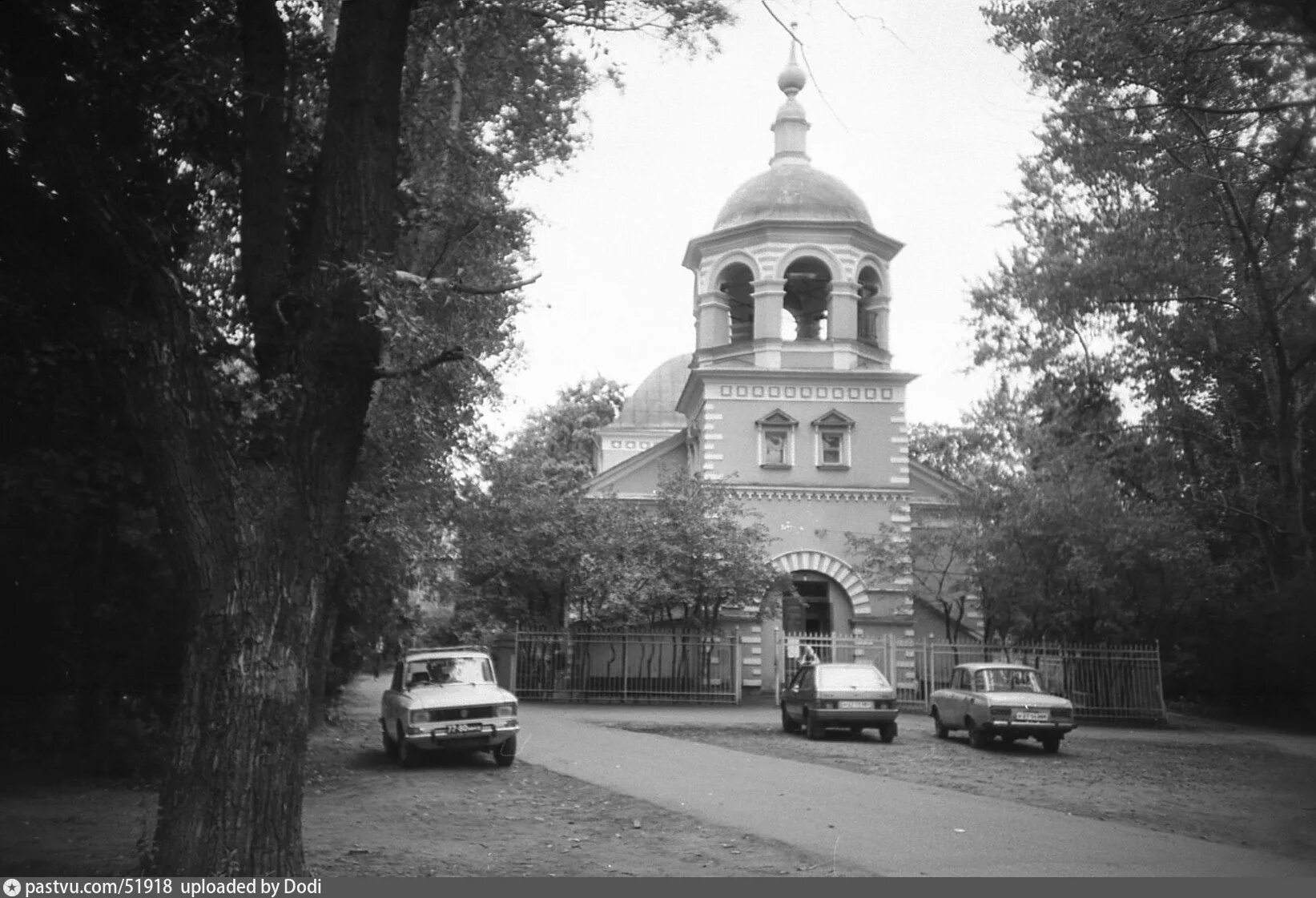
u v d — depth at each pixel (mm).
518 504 34562
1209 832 12977
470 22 12961
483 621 34469
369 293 8523
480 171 15219
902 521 39531
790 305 42844
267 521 8453
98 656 15773
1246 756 23516
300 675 8398
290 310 9031
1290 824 13898
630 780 16250
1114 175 27609
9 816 12391
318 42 11227
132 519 14750
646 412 57031
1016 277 29547
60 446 13547
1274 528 32469
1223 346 32812
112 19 9438
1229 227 28422
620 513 35906
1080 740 25766
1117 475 33188
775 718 30000
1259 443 35062
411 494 19719
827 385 40219
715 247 41500
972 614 39562
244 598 8289
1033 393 31078
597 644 35312
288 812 8203
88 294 8375
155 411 8242
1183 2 20328
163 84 9570
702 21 11281
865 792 15211
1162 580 32094
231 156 10523
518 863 10234
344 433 8859
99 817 12438
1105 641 33344
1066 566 31594
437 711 17922
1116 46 22047
